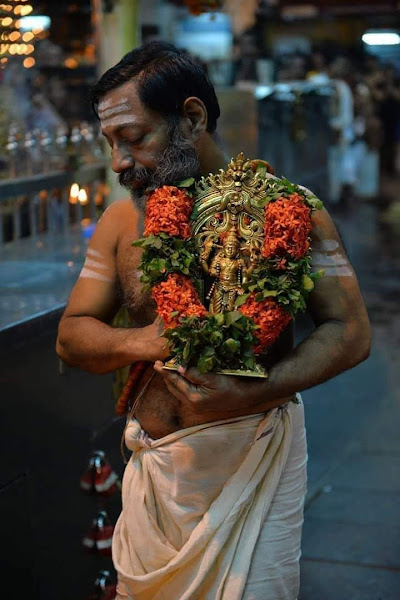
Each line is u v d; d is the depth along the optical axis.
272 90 10.09
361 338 2.38
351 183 15.68
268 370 2.32
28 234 4.97
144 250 2.31
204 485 2.41
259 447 2.38
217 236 2.34
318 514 4.77
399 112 18.77
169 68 2.29
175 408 2.44
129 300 2.52
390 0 17.09
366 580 4.12
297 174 11.19
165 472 2.44
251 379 2.24
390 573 4.17
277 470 2.42
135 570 2.52
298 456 2.52
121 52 5.09
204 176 2.42
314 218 2.38
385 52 20.28
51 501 3.29
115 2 5.02
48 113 6.58
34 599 3.19
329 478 5.20
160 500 2.46
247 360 2.20
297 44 18.20
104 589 3.53
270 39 17.41
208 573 2.41
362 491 5.02
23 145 4.54
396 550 4.38
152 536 2.48
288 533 2.46
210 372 2.20
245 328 2.18
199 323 2.18
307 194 2.35
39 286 3.71
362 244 11.91
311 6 16.92
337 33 18.48
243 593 2.39
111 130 2.31
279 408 2.45
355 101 15.62
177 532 2.48
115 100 2.29
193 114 2.35
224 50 12.88
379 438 5.77
